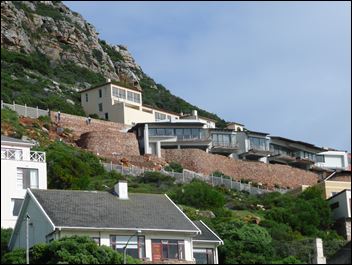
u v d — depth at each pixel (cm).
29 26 18350
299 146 14425
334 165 14812
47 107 13625
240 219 8125
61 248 5047
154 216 5959
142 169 10869
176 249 5797
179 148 12788
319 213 8894
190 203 8931
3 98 12912
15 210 7331
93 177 9850
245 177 12244
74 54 18425
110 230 5581
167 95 18700
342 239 8350
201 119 15112
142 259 5584
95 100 14650
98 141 11738
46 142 10881
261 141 13825
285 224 8488
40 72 16588
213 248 6197
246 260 6512
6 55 16212
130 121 14275
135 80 19462
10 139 8000
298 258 6481
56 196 5906
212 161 12062
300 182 12756
